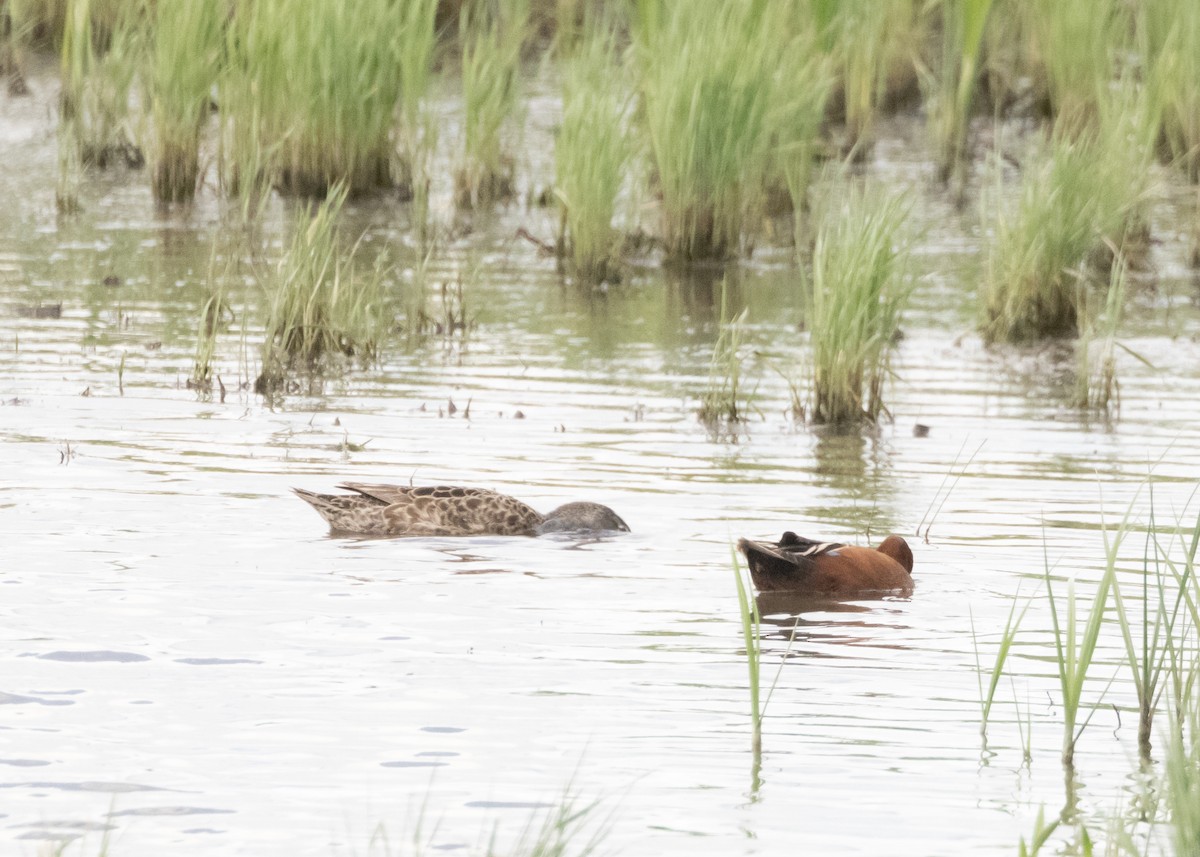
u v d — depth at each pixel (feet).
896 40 142.72
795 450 70.59
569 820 33.81
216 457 65.98
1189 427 74.95
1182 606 51.08
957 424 75.51
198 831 34.53
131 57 124.57
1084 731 41.55
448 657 45.19
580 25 148.66
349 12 120.06
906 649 47.26
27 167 122.93
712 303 99.40
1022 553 56.44
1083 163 100.32
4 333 85.56
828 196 119.34
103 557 53.01
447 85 142.41
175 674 43.19
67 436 67.92
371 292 93.76
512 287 102.17
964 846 34.78
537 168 128.16
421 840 34.32
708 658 45.85
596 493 63.10
